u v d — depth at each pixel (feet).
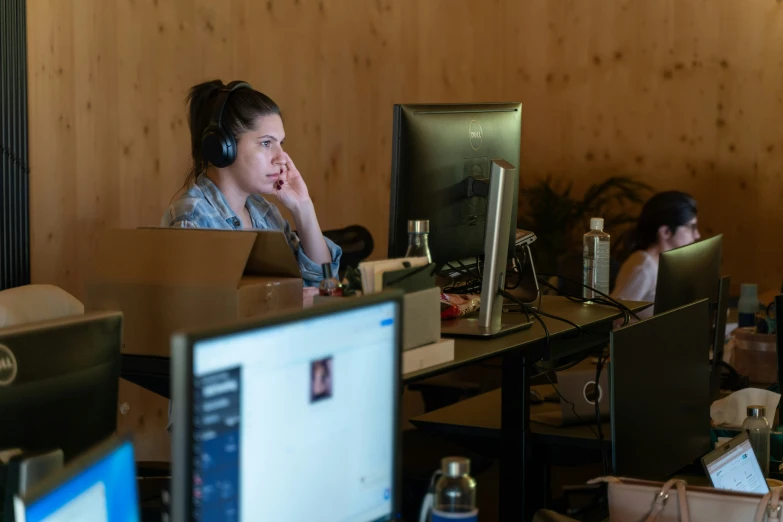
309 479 4.01
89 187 11.66
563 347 7.79
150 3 12.37
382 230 16.80
